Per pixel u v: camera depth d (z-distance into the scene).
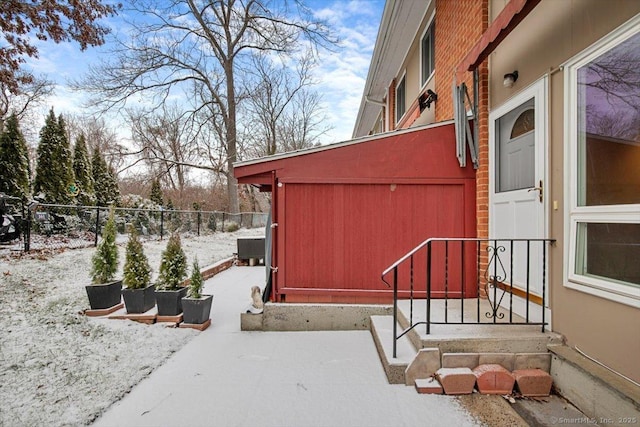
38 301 4.33
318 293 3.98
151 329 3.81
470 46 4.13
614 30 2.17
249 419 2.24
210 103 17.97
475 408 2.35
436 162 3.95
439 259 3.94
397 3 6.09
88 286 4.10
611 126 2.24
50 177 10.29
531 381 2.51
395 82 9.45
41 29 7.81
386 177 3.94
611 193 2.24
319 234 3.99
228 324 4.15
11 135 9.27
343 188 3.97
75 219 9.11
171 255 4.27
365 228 3.97
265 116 23.11
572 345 2.54
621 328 2.12
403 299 3.92
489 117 3.77
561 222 2.66
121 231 9.95
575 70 2.52
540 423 2.18
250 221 20.08
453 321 3.05
